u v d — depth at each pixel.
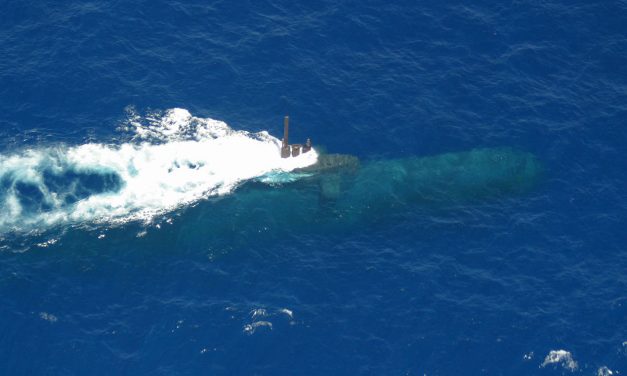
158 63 130.62
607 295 106.94
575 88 132.25
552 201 117.88
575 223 115.25
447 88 131.00
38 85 125.62
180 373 96.94
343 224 113.62
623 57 136.62
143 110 124.38
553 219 115.62
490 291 106.94
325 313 103.44
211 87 128.50
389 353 100.00
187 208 113.12
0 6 135.12
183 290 104.75
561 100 130.50
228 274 106.75
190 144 120.69
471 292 106.75
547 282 108.31
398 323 102.94
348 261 109.38
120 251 108.00
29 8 135.62
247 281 106.19
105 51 131.25
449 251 111.50
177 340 99.69
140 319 101.56
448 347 100.88
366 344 100.69
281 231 111.94
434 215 115.62
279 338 100.56
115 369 96.94
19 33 132.38
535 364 99.81
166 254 108.19
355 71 132.38
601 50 137.38
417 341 101.25
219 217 112.50
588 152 124.00
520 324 103.44
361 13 139.75
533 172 121.25
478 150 123.62
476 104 129.38
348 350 100.00
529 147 124.38
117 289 104.38
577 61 135.88
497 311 104.69
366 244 111.56
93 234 109.38
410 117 126.88
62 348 98.44
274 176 117.81
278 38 135.38
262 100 127.50
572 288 107.75
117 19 135.62
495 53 136.12
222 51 133.12
